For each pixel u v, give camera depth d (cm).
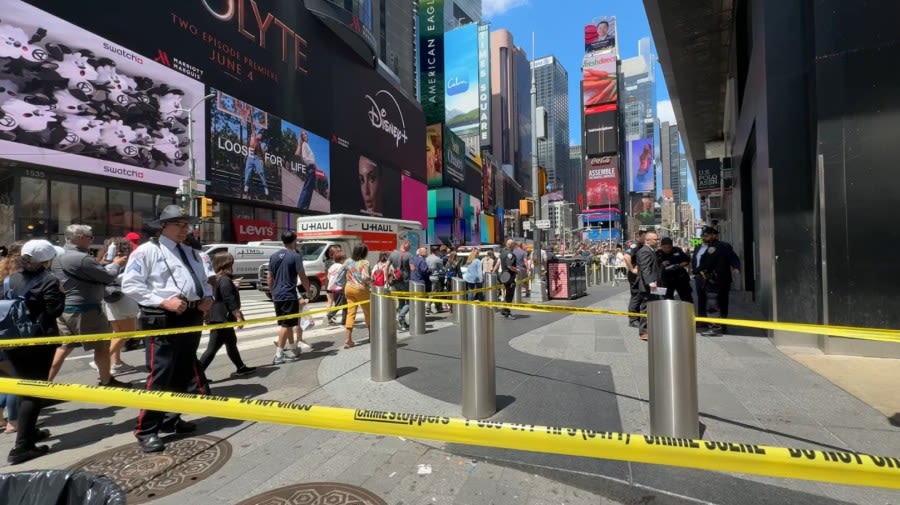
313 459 335
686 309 336
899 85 565
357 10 4116
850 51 585
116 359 607
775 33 665
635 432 359
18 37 1795
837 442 329
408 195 5300
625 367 566
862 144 580
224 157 2741
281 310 653
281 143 3238
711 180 1959
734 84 1486
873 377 493
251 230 3014
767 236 696
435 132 7594
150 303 357
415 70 8088
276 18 3234
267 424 408
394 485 294
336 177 3897
